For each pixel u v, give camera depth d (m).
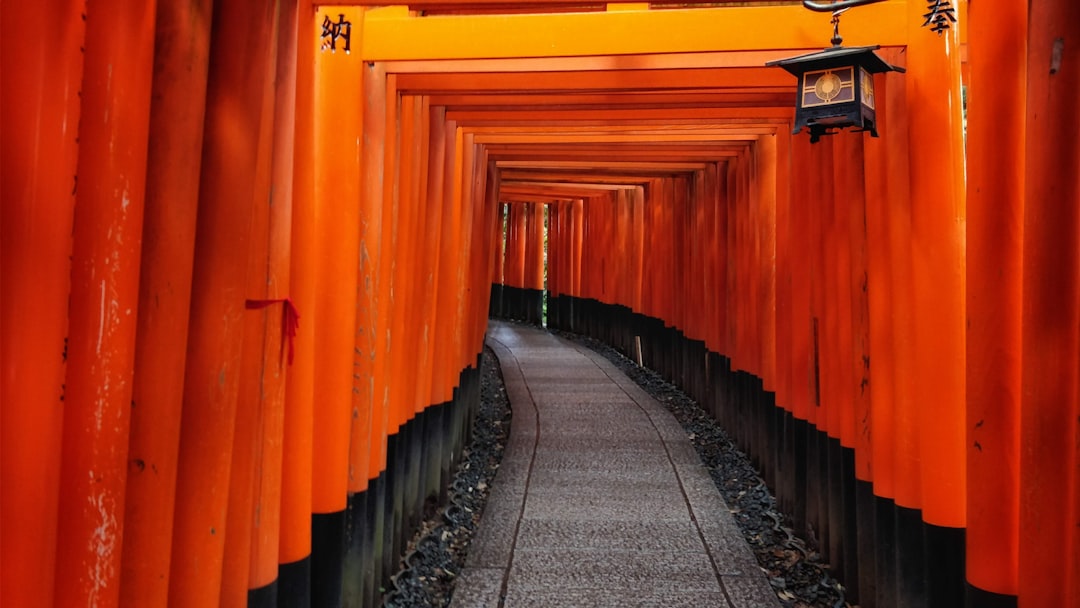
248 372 2.37
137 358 1.78
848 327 4.44
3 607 1.46
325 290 3.53
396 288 4.79
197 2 1.85
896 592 3.69
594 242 15.76
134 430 1.78
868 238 3.94
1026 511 2.15
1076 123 2.01
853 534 4.46
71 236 1.55
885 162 3.83
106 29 1.61
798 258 5.51
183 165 1.83
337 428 3.55
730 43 3.54
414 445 5.54
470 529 5.92
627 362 12.99
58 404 1.53
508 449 7.49
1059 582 2.09
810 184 5.12
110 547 1.65
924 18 3.29
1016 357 2.49
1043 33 2.05
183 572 2.01
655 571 4.75
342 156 3.56
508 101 5.44
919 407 3.49
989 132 2.50
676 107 5.53
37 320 1.49
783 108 5.73
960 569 3.22
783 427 6.10
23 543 1.48
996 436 2.51
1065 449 2.07
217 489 2.07
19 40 1.47
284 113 2.58
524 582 4.57
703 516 5.73
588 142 7.32
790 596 4.52
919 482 3.57
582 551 5.04
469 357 8.42
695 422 8.77
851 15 3.43
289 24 2.56
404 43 3.72
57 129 1.50
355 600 3.96
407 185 4.86
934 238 3.25
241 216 2.09
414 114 5.16
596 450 7.48
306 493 3.01
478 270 8.43
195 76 1.85
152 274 1.79
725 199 8.44
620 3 3.62
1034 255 2.10
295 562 2.97
